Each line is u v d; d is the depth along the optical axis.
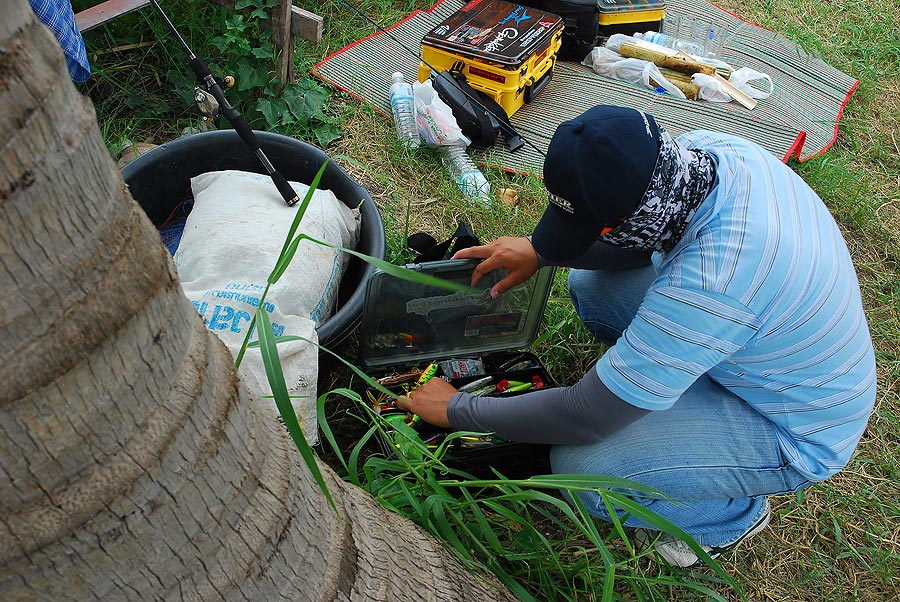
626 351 1.46
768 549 2.00
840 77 3.66
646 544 1.90
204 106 2.04
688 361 1.42
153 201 2.18
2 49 0.42
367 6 3.64
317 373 1.74
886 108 3.61
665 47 3.54
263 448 0.78
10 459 0.51
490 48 3.05
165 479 0.62
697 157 1.45
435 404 1.78
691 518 1.80
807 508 2.09
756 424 1.69
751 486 1.72
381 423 1.69
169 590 0.67
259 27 2.84
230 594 0.73
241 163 2.23
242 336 1.67
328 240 2.00
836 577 1.97
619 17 3.59
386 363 2.07
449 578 1.24
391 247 2.51
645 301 1.45
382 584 1.01
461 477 1.92
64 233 0.48
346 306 1.85
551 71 3.41
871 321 2.65
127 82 2.81
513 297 2.03
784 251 1.39
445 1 3.78
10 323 0.46
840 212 3.04
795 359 1.53
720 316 1.38
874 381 1.68
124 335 0.54
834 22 4.10
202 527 0.68
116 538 0.60
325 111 3.01
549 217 1.55
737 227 1.38
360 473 1.89
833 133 3.33
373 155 2.88
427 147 2.93
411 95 3.00
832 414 1.63
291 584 0.82
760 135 3.23
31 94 0.43
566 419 1.59
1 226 0.44
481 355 2.17
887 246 2.95
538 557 1.62
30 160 0.44
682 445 1.69
